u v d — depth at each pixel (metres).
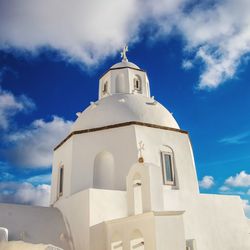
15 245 11.03
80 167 16.94
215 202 17.02
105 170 16.89
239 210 17.52
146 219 11.33
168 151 17.72
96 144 17.28
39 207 15.29
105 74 23.45
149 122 18.19
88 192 13.75
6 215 13.80
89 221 13.17
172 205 15.71
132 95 20.73
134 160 16.28
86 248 12.89
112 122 18.11
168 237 10.95
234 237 16.61
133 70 23.09
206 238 15.81
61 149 19.02
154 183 12.23
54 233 13.72
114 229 12.87
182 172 17.48
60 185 18.09
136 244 13.20
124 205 14.31
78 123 19.28
